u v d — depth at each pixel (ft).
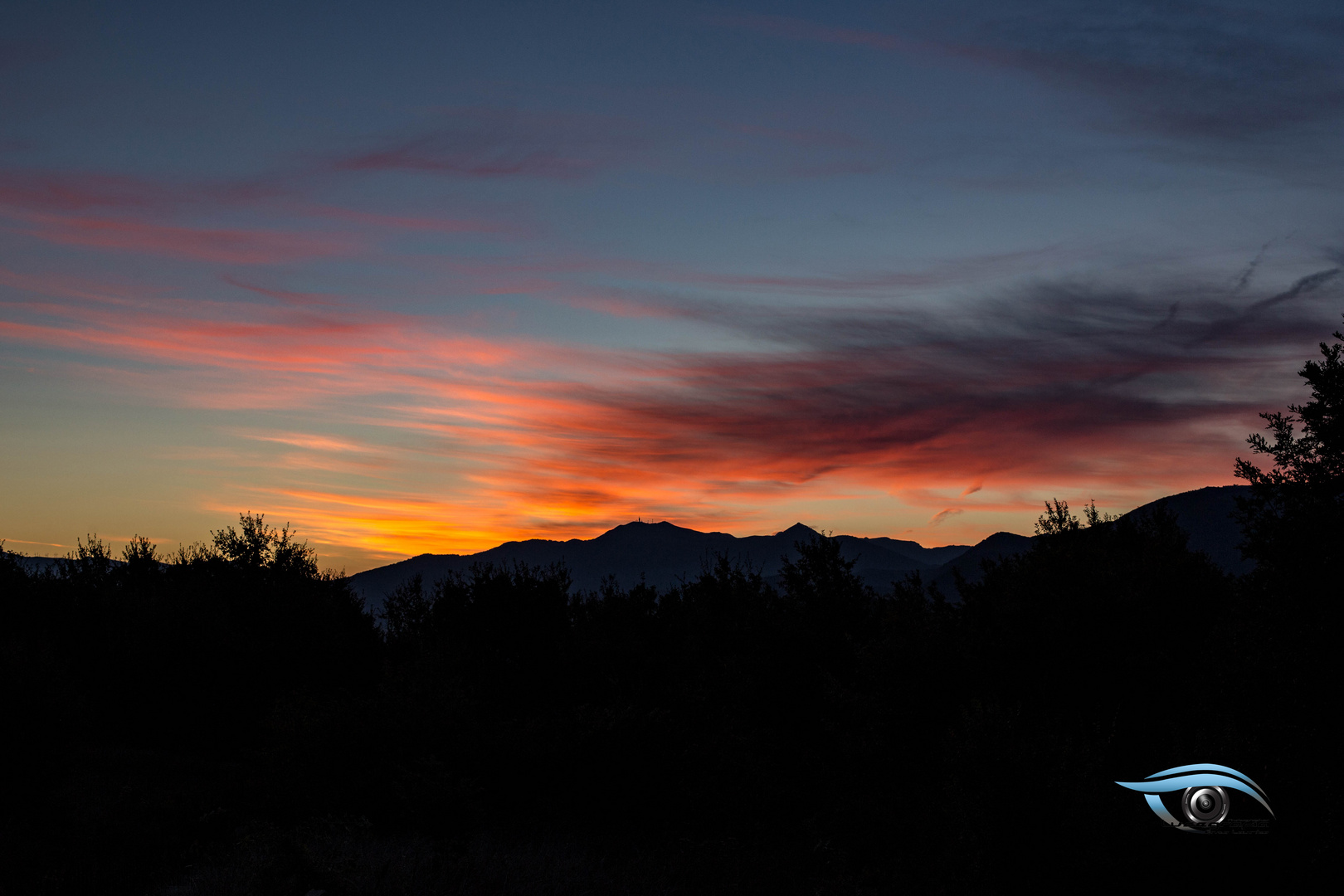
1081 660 34.71
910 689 38.40
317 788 44.68
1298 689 23.79
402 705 48.21
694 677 58.13
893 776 37.47
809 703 50.62
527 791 46.68
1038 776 25.20
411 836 39.45
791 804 44.34
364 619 99.30
